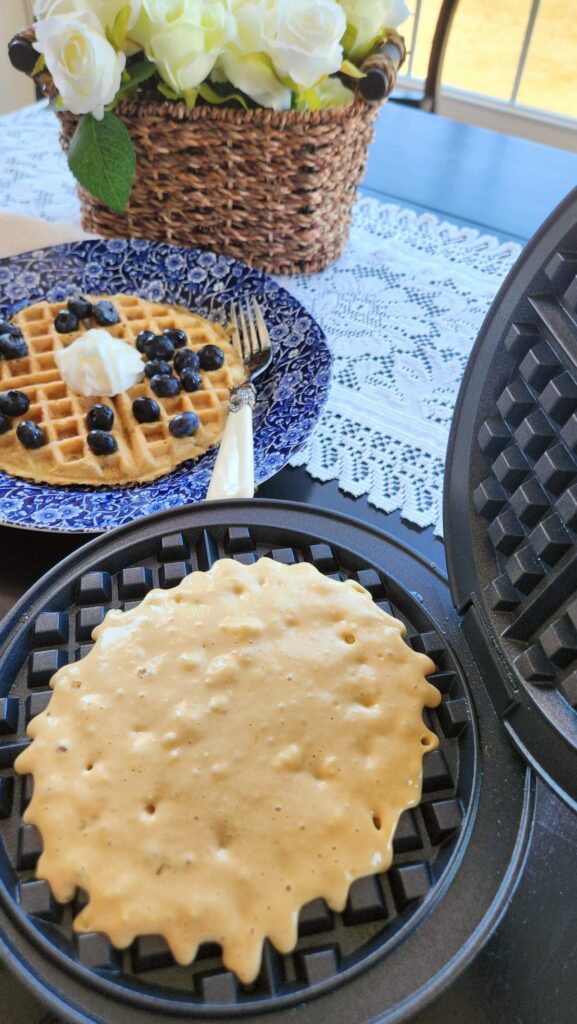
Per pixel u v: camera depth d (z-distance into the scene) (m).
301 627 0.28
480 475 0.29
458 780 0.26
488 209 0.65
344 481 0.42
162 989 0.21
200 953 0.22
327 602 0.29
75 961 0.21
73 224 0.60
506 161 0.70
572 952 0.26
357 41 0.50
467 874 0.23
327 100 0.50
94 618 0.29
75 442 0.42
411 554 0.31
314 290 0.56
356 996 0.21
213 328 0.50
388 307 0.55
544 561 0.26
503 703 0.26
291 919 0.22
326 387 0.42
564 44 1.05
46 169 0.66
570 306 0.25
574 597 0.24
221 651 0.27
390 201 0.65
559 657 0.24
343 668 0.27
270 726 0.25
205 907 0.22
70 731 0.25
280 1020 0.20
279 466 0.38
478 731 0.26
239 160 0.49
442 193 0.66
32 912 0.22
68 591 0.30
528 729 0.25
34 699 0.26
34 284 0.50
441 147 0.71
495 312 0.27
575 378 0.24
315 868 0.23
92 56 0.42
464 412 0.29
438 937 0.22
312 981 0.21
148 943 0.22
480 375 0.28
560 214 0.24
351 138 0.51
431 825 0.25
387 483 0.42
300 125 0.47
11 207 0.61
